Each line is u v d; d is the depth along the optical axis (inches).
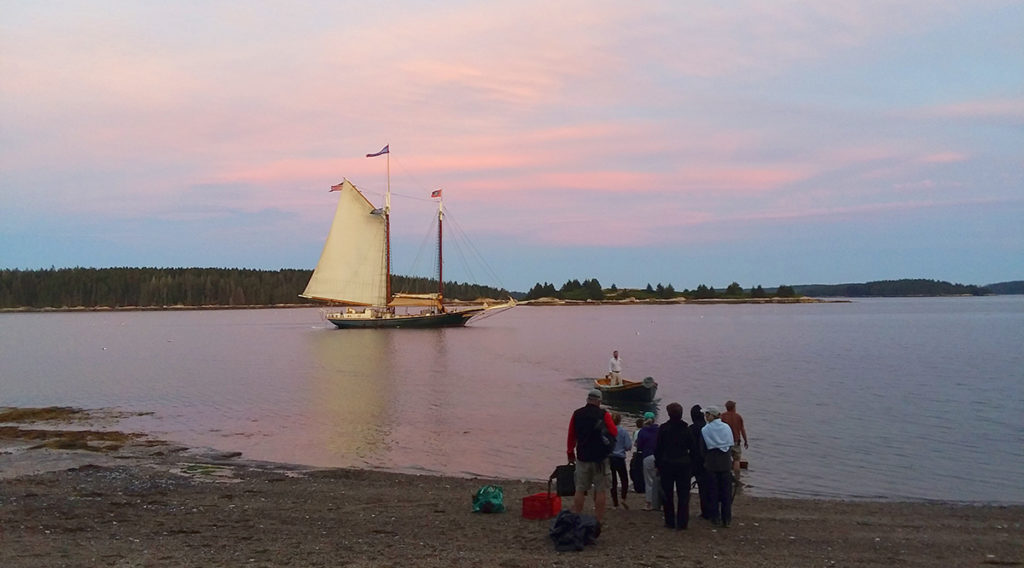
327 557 522.3
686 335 4840.1
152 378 2375.7
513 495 796.0
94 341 4562.0
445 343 4104.3
